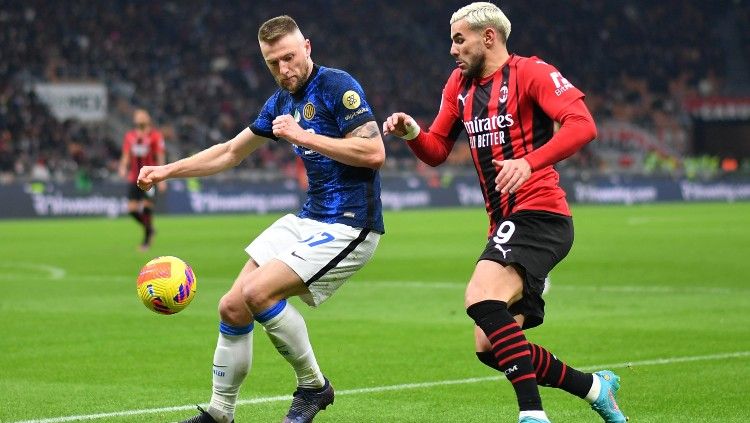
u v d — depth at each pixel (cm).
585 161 12288
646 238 5706
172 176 1575
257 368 2011
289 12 12662
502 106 1416
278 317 1424
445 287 3447
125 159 5138
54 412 1625
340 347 2245
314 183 1506
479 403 1684
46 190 8275
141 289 1446
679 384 1806
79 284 3625
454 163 11388
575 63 13850
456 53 1442
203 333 2473
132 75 11012
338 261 1461
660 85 13975
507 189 1310
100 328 2558
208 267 4219
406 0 13700
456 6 13850
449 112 1509
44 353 2194
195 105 11075
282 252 1455
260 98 11625
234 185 9081
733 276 3738
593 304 2955
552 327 2506
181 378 1914
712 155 13475
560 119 1353
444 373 1947
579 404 1675
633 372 1923
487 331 1330
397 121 1470
